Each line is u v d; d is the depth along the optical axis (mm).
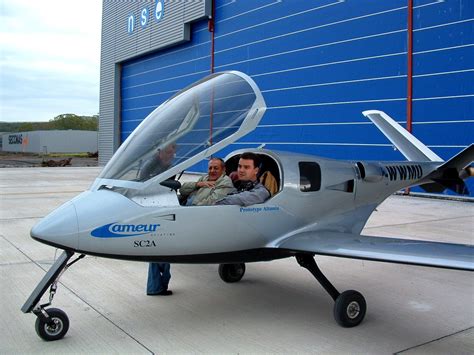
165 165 3039
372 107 11750
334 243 3230
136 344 2959
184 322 3338
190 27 18578
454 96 10102
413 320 3410
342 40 12445
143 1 20891
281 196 3428
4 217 7965
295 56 13891
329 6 12773
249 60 15727
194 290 4074
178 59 19438
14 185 13953
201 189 3281
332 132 12789
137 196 2975
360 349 2906
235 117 3248
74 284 4211
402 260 2793
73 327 3225
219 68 17203
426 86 10602
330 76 12805
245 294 3977
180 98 3443
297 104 13859
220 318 3418
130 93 23047
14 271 4586
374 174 3990
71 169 23203
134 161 3098
